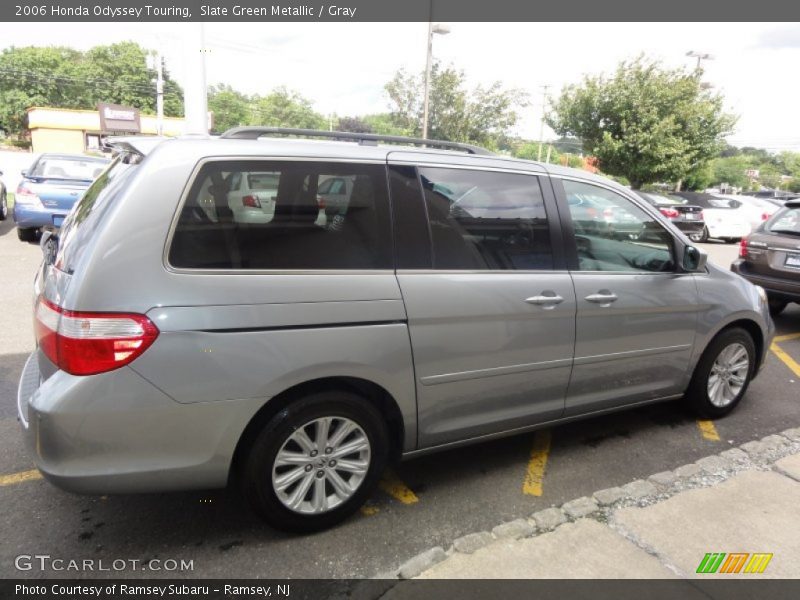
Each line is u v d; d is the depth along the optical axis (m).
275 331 2.41
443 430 2.95
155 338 2.22
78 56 71.62
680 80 21.75
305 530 2.70
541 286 3.12
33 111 43.16
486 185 3.07
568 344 3.25
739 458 3.54
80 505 2.89
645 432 3.98
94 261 2.20
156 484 2.33
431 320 2.76
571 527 2.78
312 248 2.56
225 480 2.44
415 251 2.79
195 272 2.32
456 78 23.25
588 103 22.70
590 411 3.53
